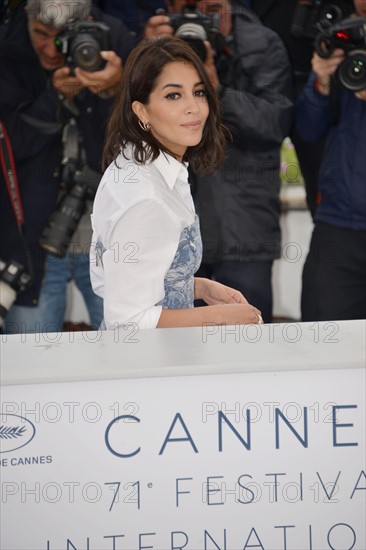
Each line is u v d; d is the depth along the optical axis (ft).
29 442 8.83
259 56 21.09
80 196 20.42
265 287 21.58
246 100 20.67
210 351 9.29
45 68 20.20
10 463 8.84
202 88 12.39
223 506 9.14
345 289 21.33
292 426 9.06
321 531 9.26
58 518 8.98
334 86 20.45
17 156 20.35
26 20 20.01
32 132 20.25
